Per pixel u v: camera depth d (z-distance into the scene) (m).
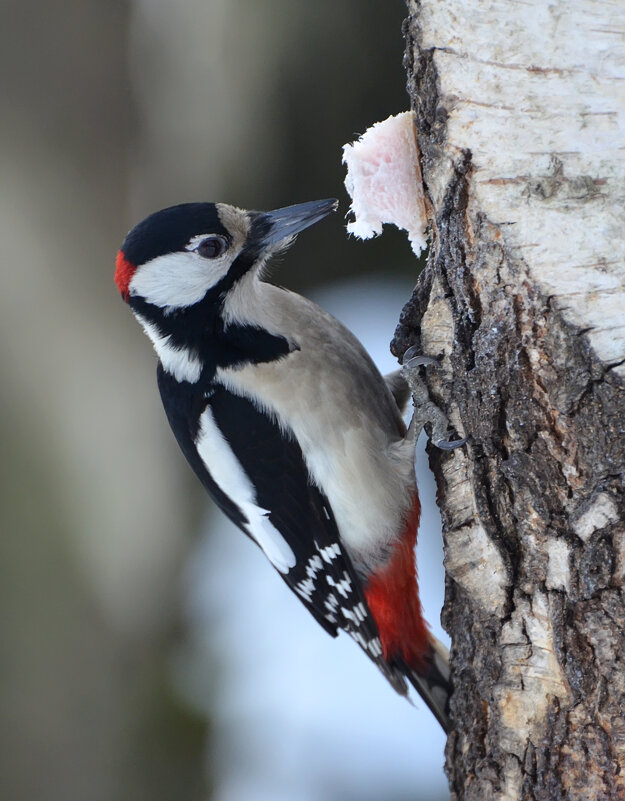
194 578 12.04
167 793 11.20
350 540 7.44
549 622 5.44
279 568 7.99
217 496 8.09
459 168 5.32
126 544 11.77
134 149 11.80
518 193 5.16
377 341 12.09
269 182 12.63
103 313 11.69
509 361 5.37
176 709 11.45
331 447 7.16
